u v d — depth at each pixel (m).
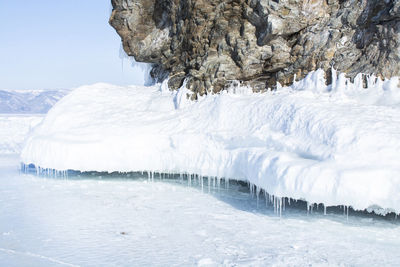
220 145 8.78
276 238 5.98
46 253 5.40
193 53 11.88
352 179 5.82
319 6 10.01
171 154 9.30
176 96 11.57
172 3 11.88
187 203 8.03
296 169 6.39
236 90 11.26
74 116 11.06
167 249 5.56
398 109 7.43
